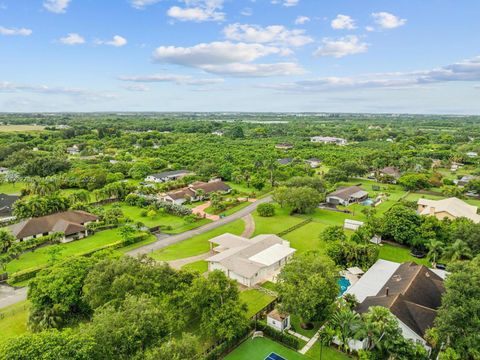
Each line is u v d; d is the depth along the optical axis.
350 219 99.88
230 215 104.00
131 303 40.47
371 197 124.88
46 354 31.72
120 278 46.34
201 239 84.25
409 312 47.00
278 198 107.75
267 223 96.38
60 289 48.12
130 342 36.50
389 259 71.44
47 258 73.19
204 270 67.06
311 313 45.38
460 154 188.62
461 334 40.62
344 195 116.69
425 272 57.81
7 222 96.75
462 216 81.88
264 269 65.06
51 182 119.00
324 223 96.62
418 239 72.94
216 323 44.12
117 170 153.00
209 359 42.03
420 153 195.38
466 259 65.56
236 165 168.25
